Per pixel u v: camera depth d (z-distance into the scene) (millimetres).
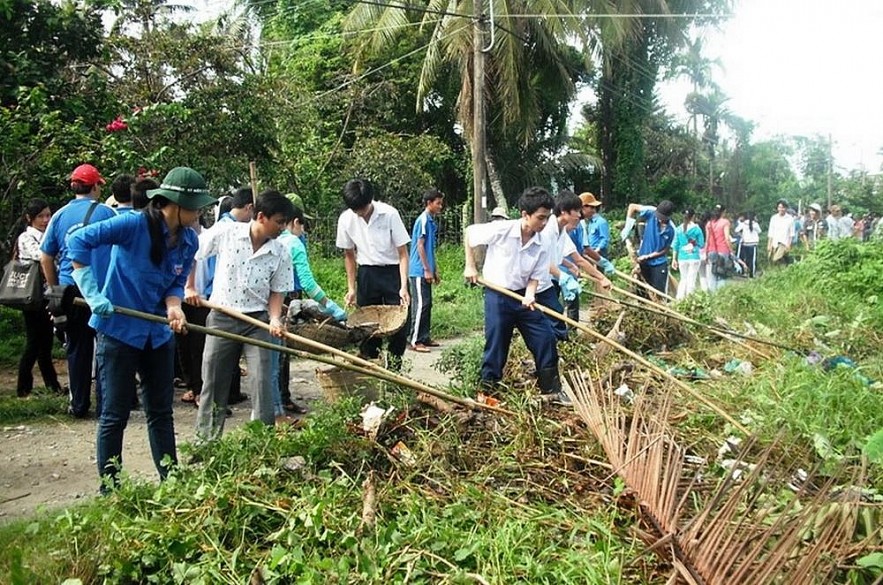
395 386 5191
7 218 8938
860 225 22531
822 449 4398
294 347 6086
